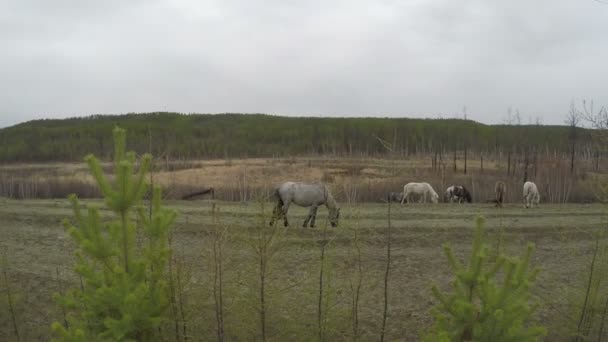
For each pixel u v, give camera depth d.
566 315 7.07
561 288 9.12
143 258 4.81
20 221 14.26
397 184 24.28
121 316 4.58
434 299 8.71
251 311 5.77
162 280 4.93
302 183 13.23
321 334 6.00
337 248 10.94
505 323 4.41
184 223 12.65
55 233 13.02
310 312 6.74
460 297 4.77
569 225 14.37
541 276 9.90
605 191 7.99
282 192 13.18
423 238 12.57
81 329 4.25
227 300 6.34
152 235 4.97
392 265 10.30
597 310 6.62
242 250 6.71
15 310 7.79
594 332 6.85
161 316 4.90
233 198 23.31
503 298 4.46
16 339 7.13
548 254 11.62
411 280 9.61
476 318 4.55
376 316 7.86
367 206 18.72
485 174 33.44
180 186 24.88
